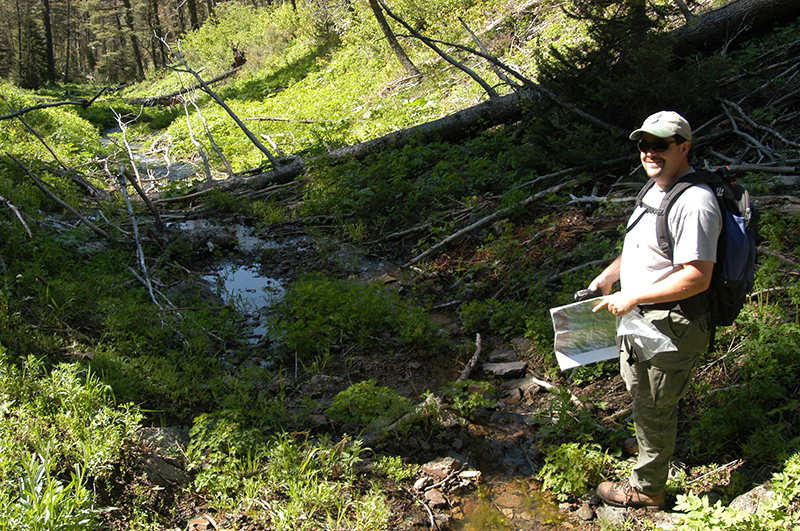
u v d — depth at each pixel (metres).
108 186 10.63
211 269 7.00
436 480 3.34
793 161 5.62
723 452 3.17
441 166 8.05
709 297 2.45
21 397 3.45
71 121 16.77
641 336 2.53
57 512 2.53
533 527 2.99
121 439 3.21
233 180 10.06
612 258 5.09
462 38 15.34
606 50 7.40
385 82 15.68
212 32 37.19
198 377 4.50
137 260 6.82
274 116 17.20
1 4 63.31
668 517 2.83
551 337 4.52
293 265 7.07
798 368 3.40
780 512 2.40
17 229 6.32
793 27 7.96
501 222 6.47
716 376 3.67
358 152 9.70
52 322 4.81
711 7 9.41
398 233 7.35
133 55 56.88
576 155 6.85
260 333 5.45
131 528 2.81
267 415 3.81
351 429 3.81
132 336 4.79
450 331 5.22
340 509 2.99
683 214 2.36
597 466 3.18
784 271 4.29
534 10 14.54
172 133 17.03
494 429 3.83
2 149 10.77
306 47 26.06
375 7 14.73
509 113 9.13
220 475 3.21
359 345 4.95
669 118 2.39
